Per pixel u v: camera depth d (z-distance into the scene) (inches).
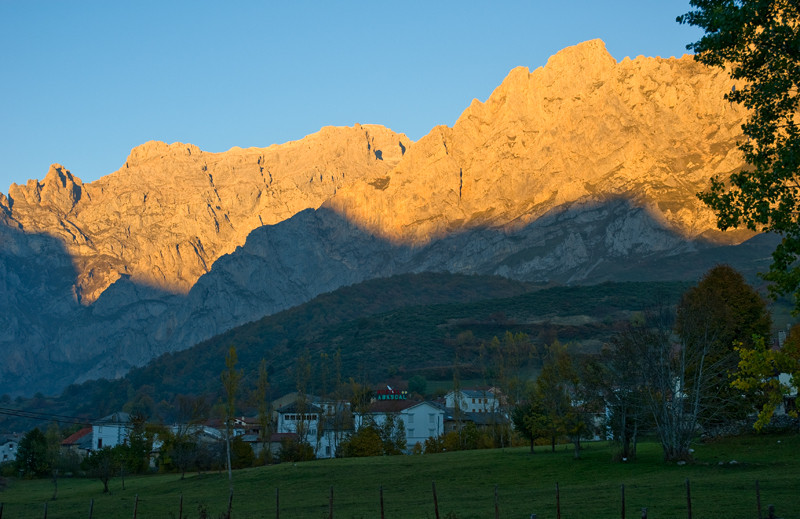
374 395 6505.9
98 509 2524.6
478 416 5802.2
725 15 1140.5
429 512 1875.0
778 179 1149.7
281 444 4618.6
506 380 5118.1
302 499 2368.4
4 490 3538.4
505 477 2486.5
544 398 2999.5
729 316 2642.7
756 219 1167.0
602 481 2206.0
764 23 1150.3
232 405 3262.8
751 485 1801.2
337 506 2143.2
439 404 5541.3
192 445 3789.4
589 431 2822.3
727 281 2913.4
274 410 6550.2
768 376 1196.5
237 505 2347.4
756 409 2640.3
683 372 2426.2
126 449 4106.8
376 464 3056.1
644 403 2501.2
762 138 1197.1
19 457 4409.5
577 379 2847.0
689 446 2615.7
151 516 2249.0
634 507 1656.0
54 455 4539.9
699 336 2474.2
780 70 1160.8
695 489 1819.6
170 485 3152.1
